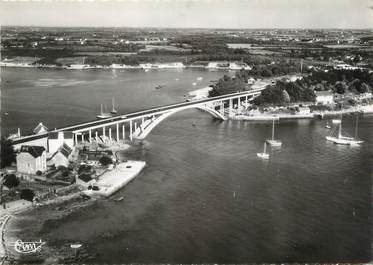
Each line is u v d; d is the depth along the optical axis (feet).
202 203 404.36
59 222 370.12
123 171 476.54
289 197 420.36
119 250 330.34
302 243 340.59
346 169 500.33
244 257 322.14
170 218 376.27
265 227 362.74
